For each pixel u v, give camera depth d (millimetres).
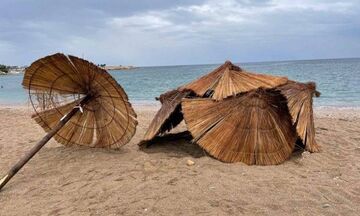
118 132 6152
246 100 5922
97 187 4750
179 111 6879
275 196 4422
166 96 6988
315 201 4312
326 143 7000
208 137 5770
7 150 7039
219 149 5672
